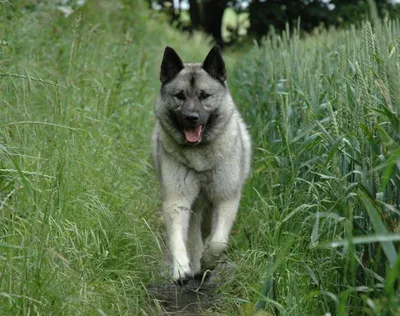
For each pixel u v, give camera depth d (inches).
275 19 922.1
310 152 199.3
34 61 276.2
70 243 170.6
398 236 101.5
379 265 137.6
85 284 147.2
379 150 145.3
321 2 895.1
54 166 190.7
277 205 209.9
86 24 359.9
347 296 129.8
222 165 200.8
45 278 135.5
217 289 180.1
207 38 871.1
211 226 208.5
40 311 131.4
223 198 203.8
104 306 150.8
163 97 207.2
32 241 147.6
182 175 200.5
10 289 126.6
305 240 179.6
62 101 246.7
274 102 271.9
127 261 178.9
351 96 162.6
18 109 198.4
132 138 292.7
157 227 224.1
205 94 203.0
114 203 211.6
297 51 281.9
